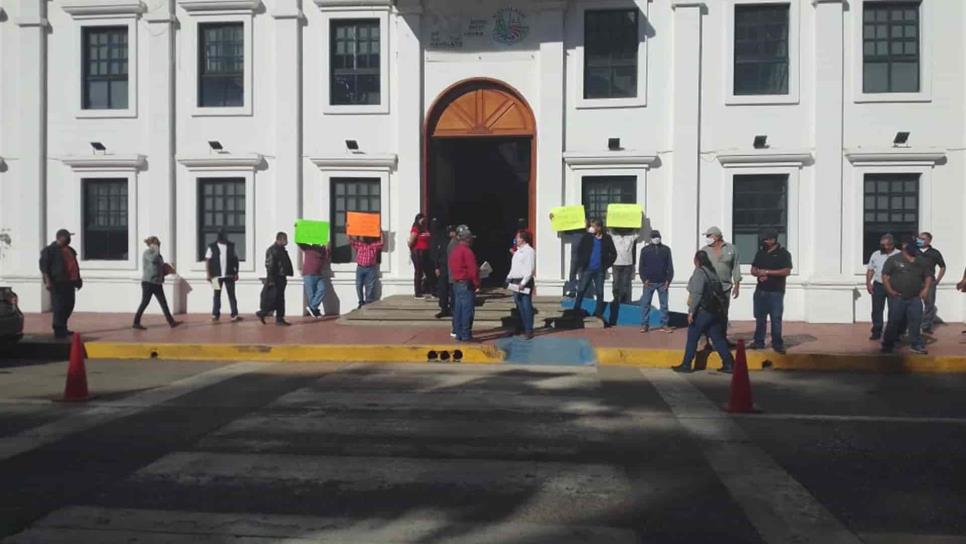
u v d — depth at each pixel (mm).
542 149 18109
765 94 17656
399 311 17094
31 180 19234
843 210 17453
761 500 6250
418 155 18438
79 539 5418
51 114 19344
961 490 6520
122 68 19266
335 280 18719
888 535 5527
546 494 6375
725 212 17703
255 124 18828
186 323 17172
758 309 13180
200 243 19109
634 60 18031
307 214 18781
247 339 14539
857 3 17359
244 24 18781
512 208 19344
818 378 11930
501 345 14047
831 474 6941
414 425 8648
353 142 18531
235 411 9336
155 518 5820
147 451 7594
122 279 19125
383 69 18516
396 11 18453
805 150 17406
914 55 17453
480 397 10195
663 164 17891
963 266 17250
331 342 14023
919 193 17344
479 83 18469
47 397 10234
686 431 8430
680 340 14391
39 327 16547
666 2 17828
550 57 18047
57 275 14859
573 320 16328
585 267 16234
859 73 17406
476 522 5754
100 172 19156
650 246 15680
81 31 19188
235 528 5625
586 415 9164
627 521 5789
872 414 9328
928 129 17312
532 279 14641
